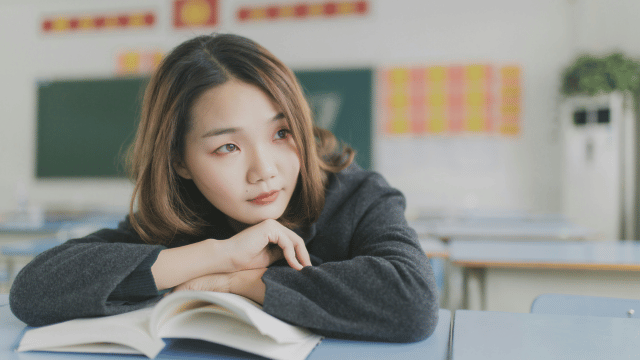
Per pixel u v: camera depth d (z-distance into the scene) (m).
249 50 0.70
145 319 0.59
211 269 0.66
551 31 4.71
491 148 4.80
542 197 4.73
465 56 4.83
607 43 4.50
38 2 5.34
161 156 0.72
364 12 4.95
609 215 4.23
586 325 0.68
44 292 0.64
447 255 1.83
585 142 4.37
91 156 5.16
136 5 5.21
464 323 0.69
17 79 5.36
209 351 0.57
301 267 0.68
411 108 4.90
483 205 4.81
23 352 0.58
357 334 0.59
